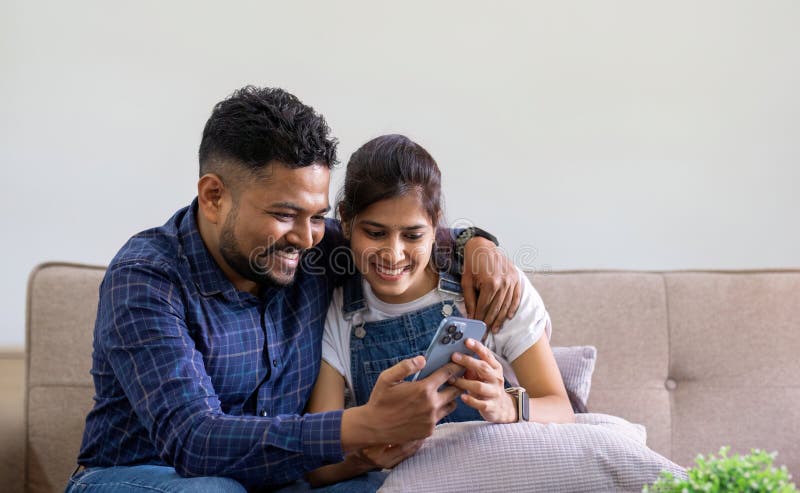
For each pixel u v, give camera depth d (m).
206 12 2.10
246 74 2.12
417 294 1.42
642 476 1.17
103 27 2.08
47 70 2.07
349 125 2.15
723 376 1.70
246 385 1.34
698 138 2.20
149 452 1.29
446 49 2.16
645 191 2.19
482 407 1.20
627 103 2.18
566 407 1.36
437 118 2.16
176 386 1.17
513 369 1.42
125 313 1.22
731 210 2.21
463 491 1.17
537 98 2.17
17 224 2.08
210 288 1.30
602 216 2.19
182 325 1.25
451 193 2.17
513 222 2.18
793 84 2.20
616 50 2.17
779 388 1.69
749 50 2.19
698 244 2.21
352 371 1.43
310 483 1.34
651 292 1.74
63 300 1.65
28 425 1.61
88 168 2.09
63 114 2.08
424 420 1.13
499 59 2.16
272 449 1.13
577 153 2.18
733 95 2.19
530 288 1.44
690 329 1.72
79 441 1.61
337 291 1.49
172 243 1.32
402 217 1.26
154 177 2.11
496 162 2.17
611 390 1.69
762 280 1.75
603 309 1.72
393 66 2.15
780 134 2.20
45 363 1.63
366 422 1.13
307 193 1.22
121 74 2.09
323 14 2.13
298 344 1.39
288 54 2.13
